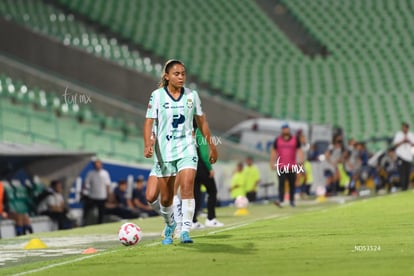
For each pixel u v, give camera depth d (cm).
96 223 6169
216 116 10206
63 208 5916
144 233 4103
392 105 11394
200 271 2234
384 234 3231
